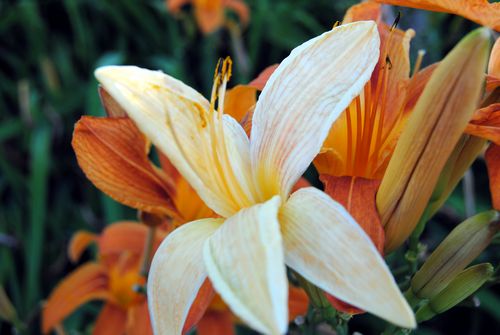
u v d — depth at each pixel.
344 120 0.36
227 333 0.46
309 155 0.32
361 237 0.29
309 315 0.40
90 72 1.01
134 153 0.37
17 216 0.82
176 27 1.01
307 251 0.30
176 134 0.34
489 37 0.29
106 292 0.49
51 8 1.06
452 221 0.74
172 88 0.34
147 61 1.01
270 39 0.98
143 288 0.45
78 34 1.01
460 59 0.30
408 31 0.36
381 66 0.36
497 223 0.33
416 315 0.36
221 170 0.34
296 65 0.33
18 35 1.06
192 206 0.38
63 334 0.52
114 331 0.49
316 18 1.00
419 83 0.36
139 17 1.00
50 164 0.87
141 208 0.37
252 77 0.97
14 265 0.79
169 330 0.32
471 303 0.38
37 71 1.02
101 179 0.36
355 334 0.36
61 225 0.84
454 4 0.31
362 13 0.37
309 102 0.33
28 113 0.85
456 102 0.30
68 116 0.93
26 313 0.71
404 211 0.33
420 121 0.31
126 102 0.33
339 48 0.33
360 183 0.33
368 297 0.28
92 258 0.79
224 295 0.29
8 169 0.84
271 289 0.28
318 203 0.30
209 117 0.34
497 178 0.33
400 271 0.41
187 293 0.32
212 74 0.95
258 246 0.29
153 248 0.46
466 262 0.34
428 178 0.32
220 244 0.30
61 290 0.50
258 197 0.34
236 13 1.05
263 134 0.34
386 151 0.35
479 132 0.32
